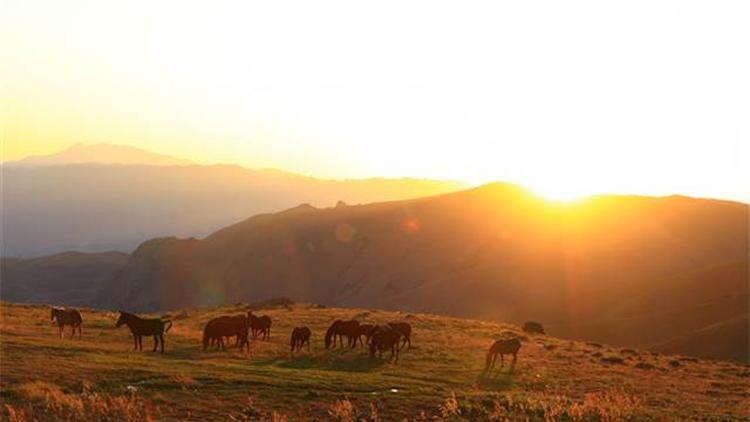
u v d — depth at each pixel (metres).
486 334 56.22
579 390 33.59
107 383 25.73
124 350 36.94
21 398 22.45
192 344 42.47
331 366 36.88
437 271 191.38
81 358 31.11
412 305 166.88
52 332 43.84
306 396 25.69
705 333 96.19
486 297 163.12
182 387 25.67
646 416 24.97
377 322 59.91
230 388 26.19
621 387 34.88
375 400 25.39
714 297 119.06
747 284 120.94
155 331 37.84
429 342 48.66
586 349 51.06
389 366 38.00
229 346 42.34
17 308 61.41
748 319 96.38
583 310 134.62
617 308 129.88
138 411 22.23
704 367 45.81
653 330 108.81
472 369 38.44
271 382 27.72
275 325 55.59
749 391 35.94
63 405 21.92
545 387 34.16
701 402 31.45
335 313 66.25
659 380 38.28
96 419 20.95
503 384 34.41
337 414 22.89
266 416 22.80
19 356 30.19
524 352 46.59
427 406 24.84
